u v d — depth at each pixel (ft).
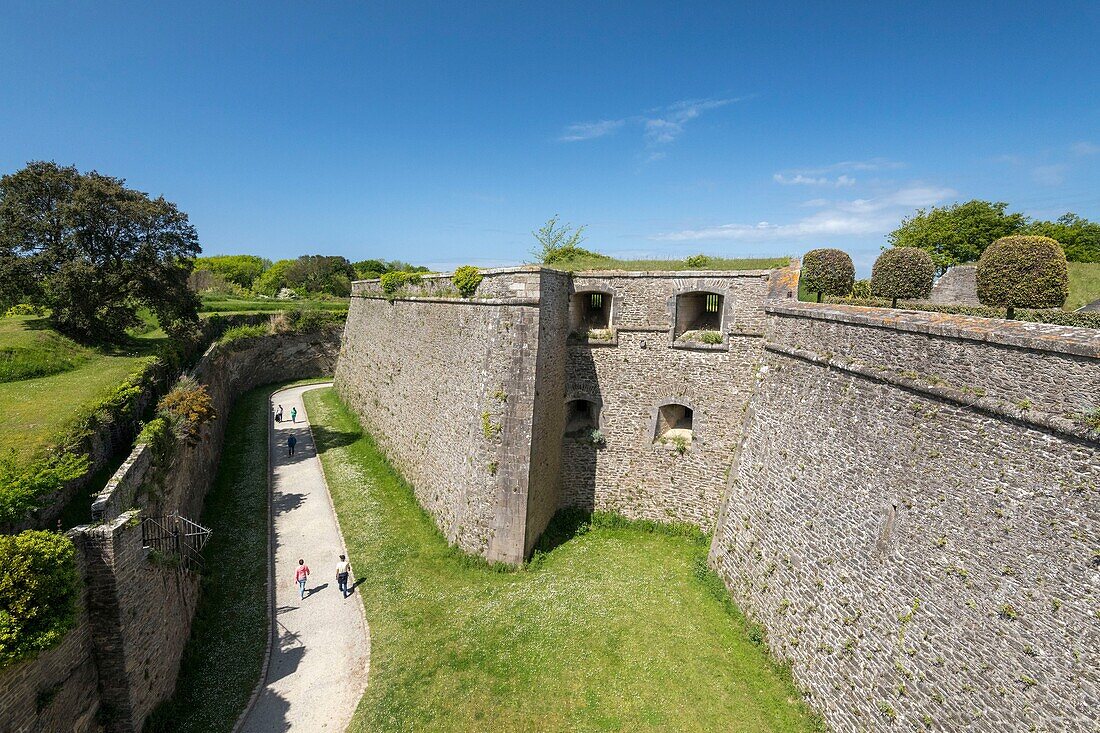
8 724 22.07
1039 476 22.85
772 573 39.81
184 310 85.56
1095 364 21.06
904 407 30.19
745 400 53.52
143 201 77.41
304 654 40.19
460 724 33.45
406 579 49.03
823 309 39.11
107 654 29.27
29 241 71.77
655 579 48.44
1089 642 20.39
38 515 30.60
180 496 48.14
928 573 27.20
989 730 23.36
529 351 50.31
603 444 59.16
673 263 65.67
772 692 35.37
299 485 71.56
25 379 57.77
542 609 43.83
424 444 66.44
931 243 114.52
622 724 33.09
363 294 110.42
